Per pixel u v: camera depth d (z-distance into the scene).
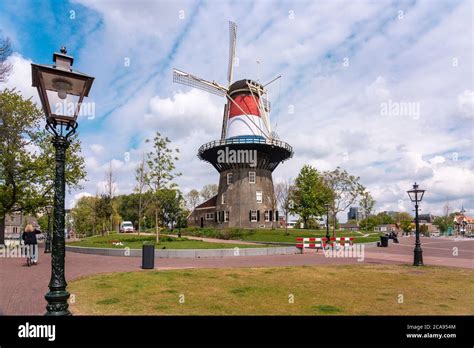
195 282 11.56
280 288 10.67
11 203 30.59
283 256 21.69
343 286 11.06
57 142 5.55
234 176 46.00
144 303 8.73
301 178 52.69
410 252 25.83
